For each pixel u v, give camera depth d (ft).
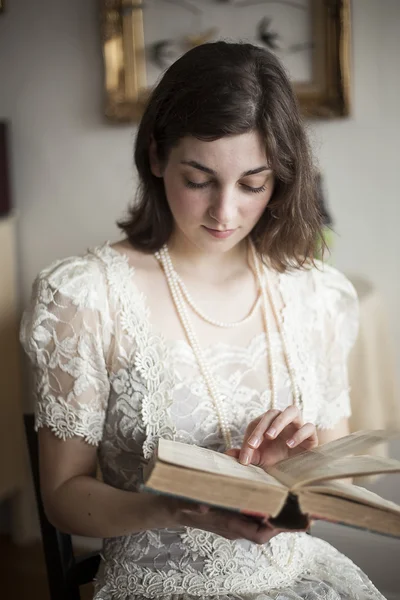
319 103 8.34
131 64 8.73
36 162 9.36
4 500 9.64
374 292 8.08
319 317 5.05
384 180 8.46
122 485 4.49
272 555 4.33
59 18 9.01
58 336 4.35
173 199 4.33
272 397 4.61
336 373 5.13
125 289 4.51
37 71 9.18
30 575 8.78
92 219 9.32
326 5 8.16
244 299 4.80
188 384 4.44
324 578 4.49
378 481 5.92
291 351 4.74
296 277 5.04
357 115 8.41
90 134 9.16
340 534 5.96
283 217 4.65
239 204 4.27
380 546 5.92
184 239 4.70
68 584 4.85
